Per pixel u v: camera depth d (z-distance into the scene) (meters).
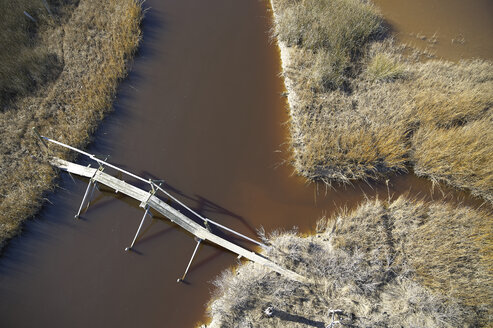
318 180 13.25
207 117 14.48
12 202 11.80
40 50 14.63
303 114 14.30
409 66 15.51
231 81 15.46
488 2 18.58
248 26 17.17
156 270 11.41
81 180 12.88
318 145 13.22
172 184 12.90
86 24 15.75
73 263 11.45
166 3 17.48
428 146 13.37
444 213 12.07
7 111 13.40
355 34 15.98
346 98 14.60
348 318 10.21
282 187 13.06
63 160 12.72
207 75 15.55
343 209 12.70
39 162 12.62
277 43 16.69
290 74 15.37
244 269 11.20
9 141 12.80
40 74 14.23
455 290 10.53
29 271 11.26
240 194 12.84
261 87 15.39
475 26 17.72
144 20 16.73
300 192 13.00
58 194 12.48
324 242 11.74
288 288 10.55
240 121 14.47
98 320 10.62
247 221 12.32
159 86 15.09
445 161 13.14
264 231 12.10
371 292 10.70
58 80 14.34
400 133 13.54
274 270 10.92
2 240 11.41
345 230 11.81
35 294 10.95
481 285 10.68
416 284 10.84
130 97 14.70
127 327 10.53
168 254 11.71
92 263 11.48
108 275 11.29
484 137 13.27
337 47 15.45
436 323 10.21
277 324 10.14
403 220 12.00
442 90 14.74
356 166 13.24
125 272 11.35
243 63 16.02
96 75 14.64
